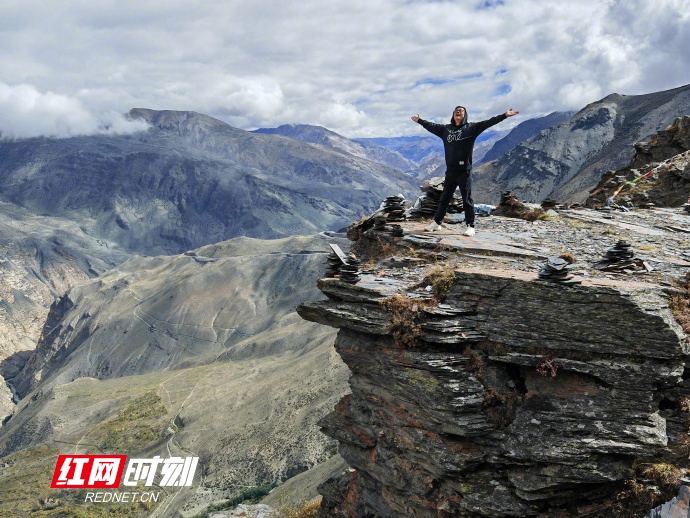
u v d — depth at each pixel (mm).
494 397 11109
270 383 164750
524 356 10883
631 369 10266
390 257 15258
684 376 10562
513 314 11211
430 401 11203
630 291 10500
